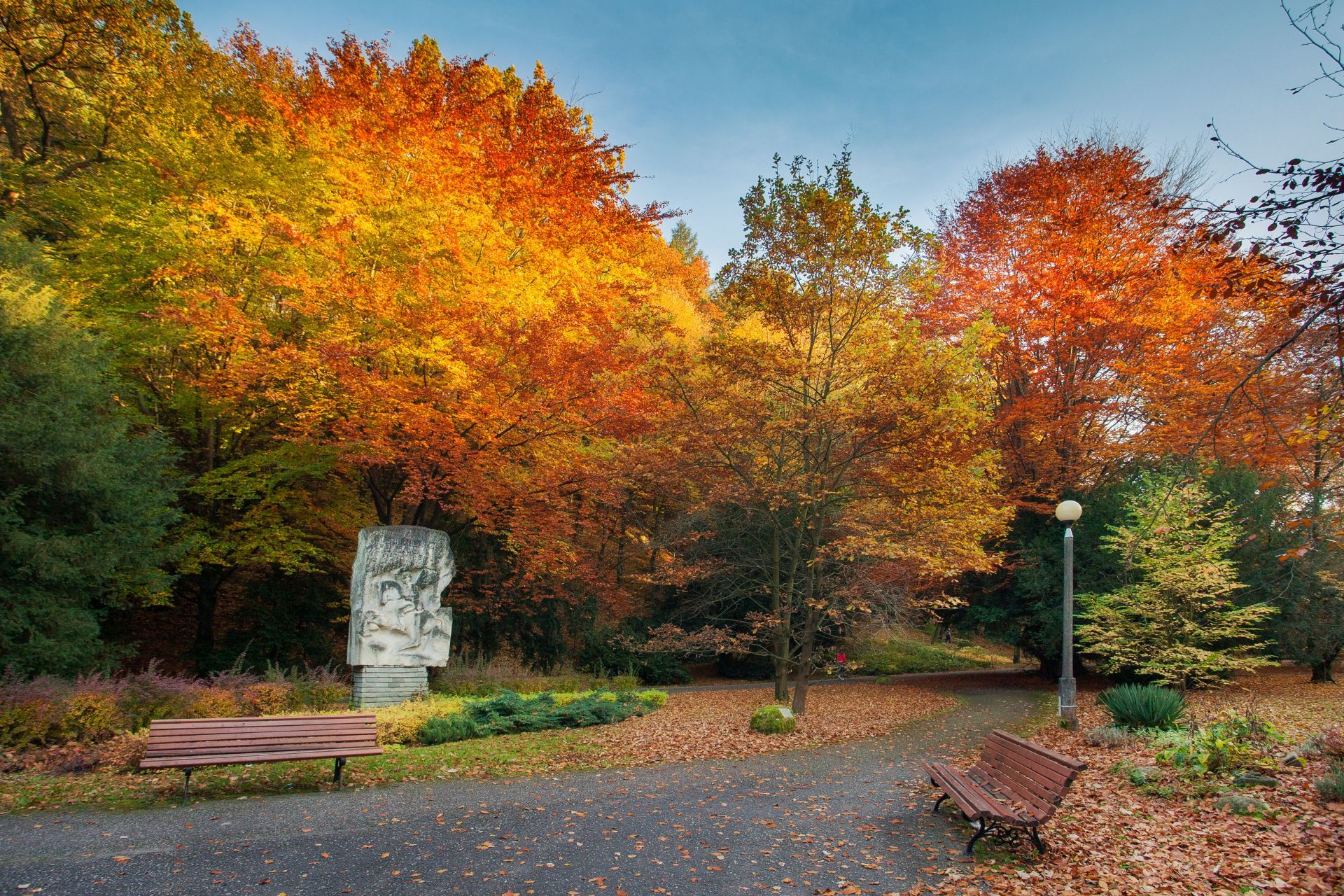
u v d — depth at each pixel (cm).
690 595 2539
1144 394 1936
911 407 1331
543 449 1758
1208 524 1673
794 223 1397
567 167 1827
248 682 1261
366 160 1689
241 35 2092
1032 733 1290
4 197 1855
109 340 1466
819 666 2438
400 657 1502
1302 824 622
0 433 1184
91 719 965
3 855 587
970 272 2228
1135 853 605
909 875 580
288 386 1570
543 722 1291
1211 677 1636
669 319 1603
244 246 1656
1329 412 609
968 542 1631
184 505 1866
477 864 593
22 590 1234
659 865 599
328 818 711
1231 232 563
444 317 1546
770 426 1394
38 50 1898
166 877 551
